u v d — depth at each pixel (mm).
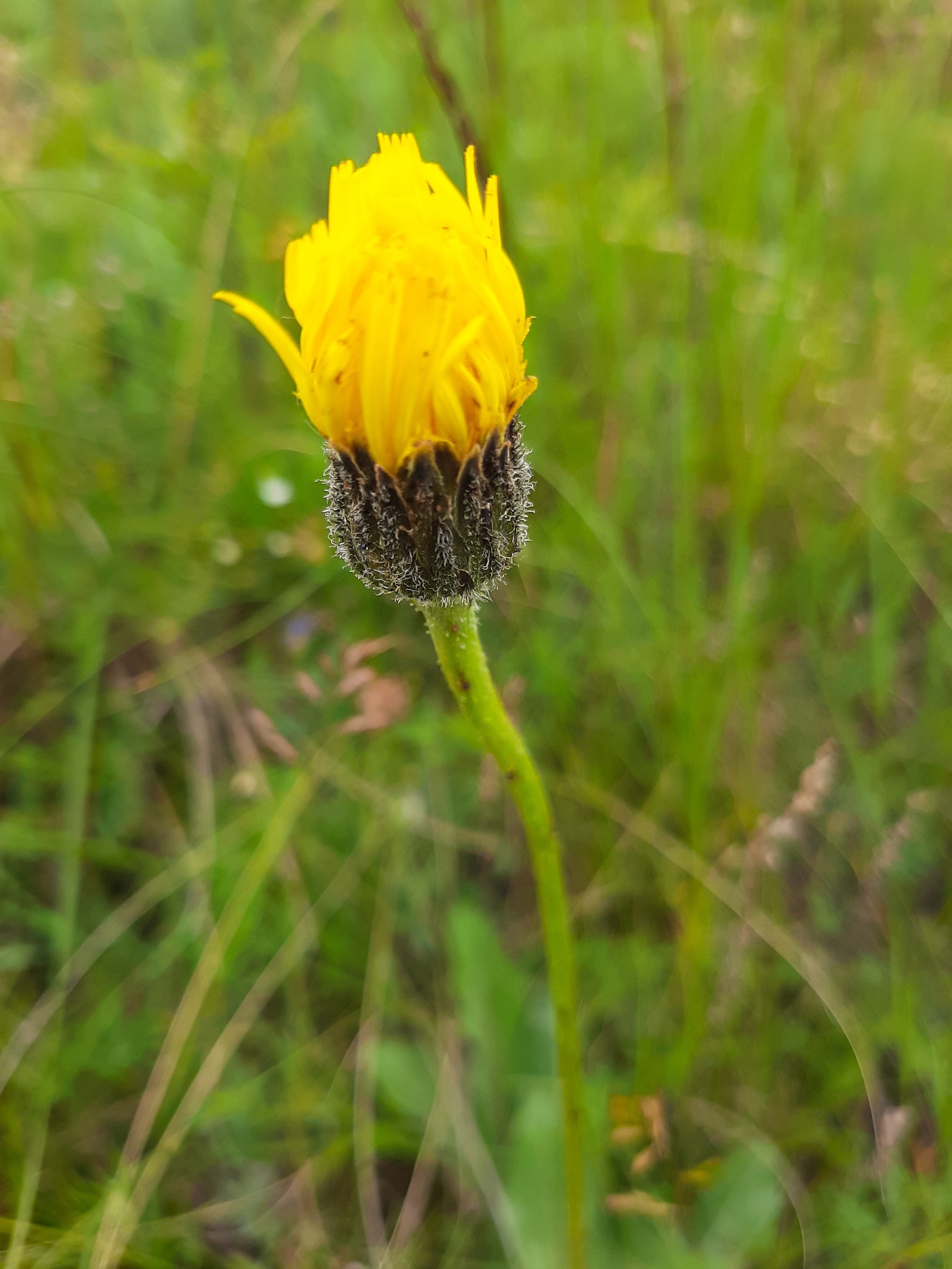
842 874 182
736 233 196
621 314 206
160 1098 145
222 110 210
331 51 234
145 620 195
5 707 189
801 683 200
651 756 189
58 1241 136
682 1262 148
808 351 207
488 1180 156
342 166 93
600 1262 151
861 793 174
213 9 226
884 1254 139
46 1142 151
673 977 168
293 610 203
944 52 222
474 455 96
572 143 222
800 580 202
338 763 173
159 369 216
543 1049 171
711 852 176
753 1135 157
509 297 94
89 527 194
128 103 229
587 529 188
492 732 105
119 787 180
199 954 167
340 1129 159
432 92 207
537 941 183
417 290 89
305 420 204
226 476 203
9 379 194
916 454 204
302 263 93
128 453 213
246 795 177
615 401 196
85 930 171
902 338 204
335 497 103
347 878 171
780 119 228
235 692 194
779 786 189
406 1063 166
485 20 188
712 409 210
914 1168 149
